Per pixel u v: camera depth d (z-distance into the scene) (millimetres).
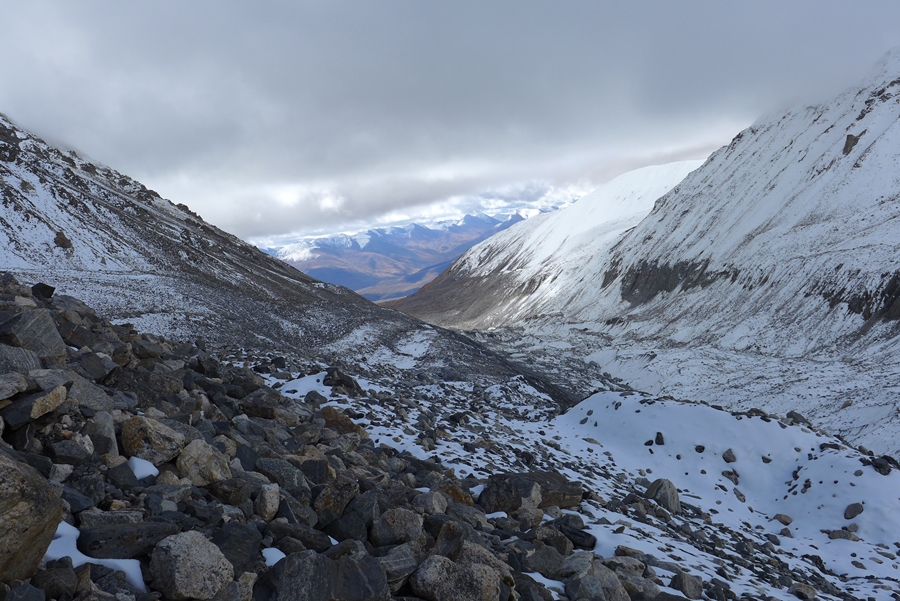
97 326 16172
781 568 17047
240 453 10680
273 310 83062
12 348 9516
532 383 65562
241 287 89500
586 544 13094
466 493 13531
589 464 23281
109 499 7473
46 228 74750
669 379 94625
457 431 22312
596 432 28562
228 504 8664
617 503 18438
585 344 136625
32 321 10688
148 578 6230
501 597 8258
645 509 18516
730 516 21859
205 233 120062
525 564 10469
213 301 73938
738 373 93750
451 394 36406
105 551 6305
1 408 7961
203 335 56250
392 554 8281
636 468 24516
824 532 20688
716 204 185750
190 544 6379
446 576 7984
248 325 68812
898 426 57719
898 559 18562
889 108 168875
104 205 93312
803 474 23391
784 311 122375
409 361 73000
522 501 14289
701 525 19672
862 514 20734
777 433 25562
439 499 11570
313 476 11297
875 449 55719
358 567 7492
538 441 24812
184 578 6094
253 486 9266
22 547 5363
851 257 120938
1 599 5055
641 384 97438
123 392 11641
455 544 8859
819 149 174750
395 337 88812
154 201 122438
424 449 18125
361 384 26031
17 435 7895
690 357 104312
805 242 138625
